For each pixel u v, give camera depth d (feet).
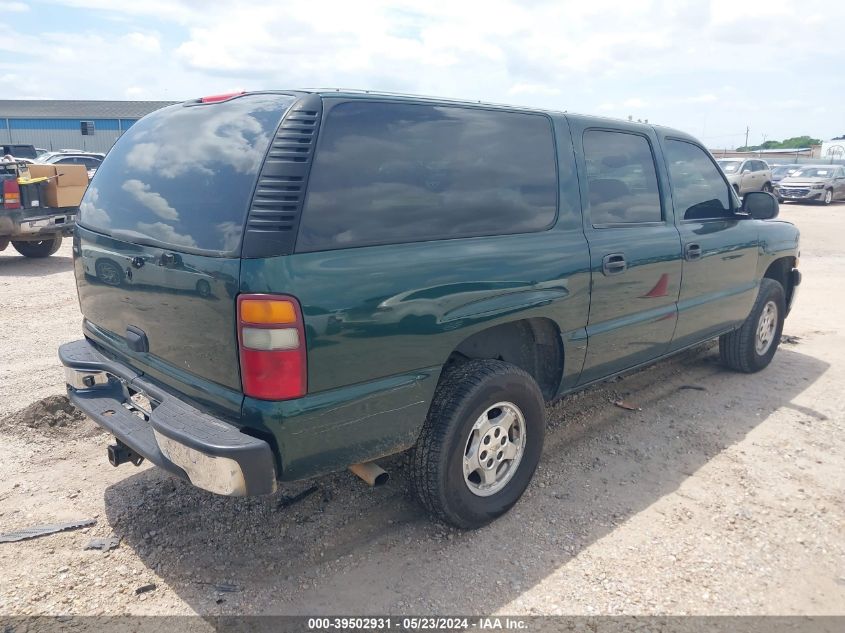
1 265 34.83
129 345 9.92
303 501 11.35
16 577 9.29
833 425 14.75
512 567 9.70
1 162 33.81
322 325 8.14
